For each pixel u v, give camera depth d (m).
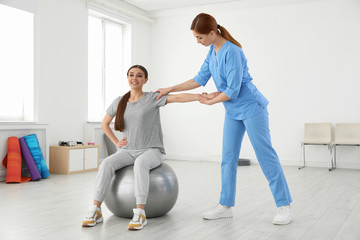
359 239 2.18
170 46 7.60
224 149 2.68
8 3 4.71
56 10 5.47
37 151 4.77
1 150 4.58
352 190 3.96
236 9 6.95
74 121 5.82
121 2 6.93
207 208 3.03
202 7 7.21
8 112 5.04
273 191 2.56
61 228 2.41
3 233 2.30
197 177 4.96
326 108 6.34
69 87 5.72
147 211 2.58
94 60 6.66
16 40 5.08
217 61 2.54
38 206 3.11
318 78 6.40
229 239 2.18
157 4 7.19
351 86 6.19
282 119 6.62
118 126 2.69
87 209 3.00
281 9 6.64
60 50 5.55
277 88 6.67
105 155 6.44
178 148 7.49
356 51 6.16
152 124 2.70
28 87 5.13
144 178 2.46
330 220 2.64
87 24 6.06
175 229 2.38
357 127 5.96
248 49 6.88
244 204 3.21
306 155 6.43
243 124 2.65
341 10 6.26
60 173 5.20
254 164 6.68
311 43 6.45
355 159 6.12
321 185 4.32
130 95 2.77
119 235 2.24
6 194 3.66
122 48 7.27
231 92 2.46
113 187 2.58
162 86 7.68
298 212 2.90
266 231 2.35
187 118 7.41
